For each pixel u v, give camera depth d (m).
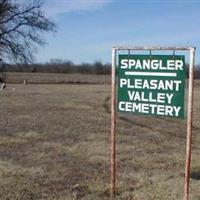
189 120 5.20
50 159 8.57
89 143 10.32
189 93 5.18
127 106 5.81
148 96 5.64
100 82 61.34
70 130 12.43
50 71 92.88
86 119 15.27
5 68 50.16
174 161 8.53
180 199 6.04
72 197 6.12
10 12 47.91
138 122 14.78
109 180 7.01
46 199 6.04
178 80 5.40
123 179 7.06
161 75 5.52
